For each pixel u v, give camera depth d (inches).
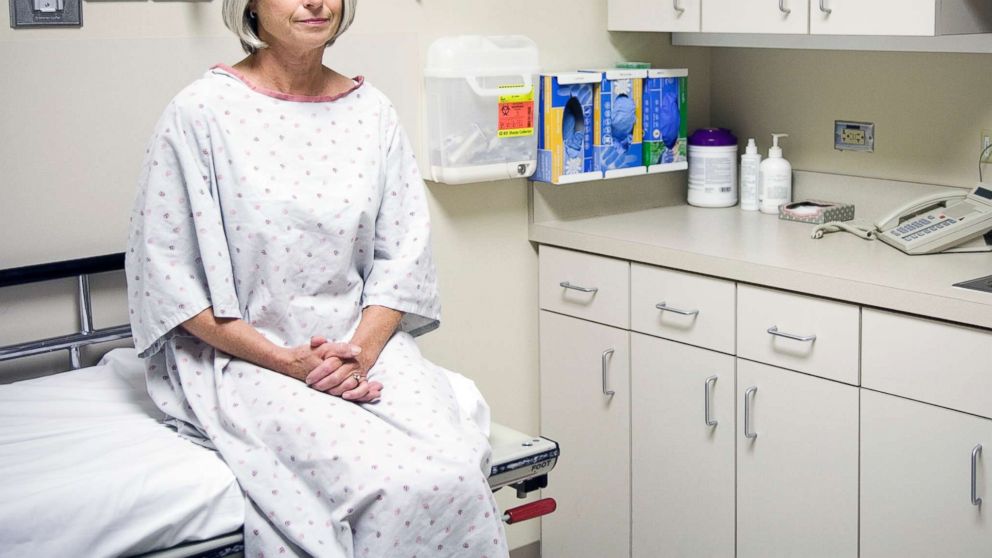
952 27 85.4
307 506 64.1
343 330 74.1
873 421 82.3
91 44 83.3
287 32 70.4
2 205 81.4
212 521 64.0
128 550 61.1
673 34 116.6
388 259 76.9
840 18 90.6
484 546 65.2
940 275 81.5
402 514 62.5
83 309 84.4
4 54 80.0
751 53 115.6
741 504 93.4
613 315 102.4
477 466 65.5
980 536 76.9
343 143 73.7
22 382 78.3
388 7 97.7
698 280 93.5
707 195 114.3
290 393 67.9
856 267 85.1
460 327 107.9
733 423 92.9
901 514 81.6
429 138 100.7
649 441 101.0
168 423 72.0
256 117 71.2
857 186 106.2
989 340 74.1
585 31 110.7
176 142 68.9
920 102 100.2
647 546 103.3
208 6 87.9
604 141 106.6
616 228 105.0
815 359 85.4
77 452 66.2
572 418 109.1
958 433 76.9
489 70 99.3
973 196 91.2
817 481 87.1
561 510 112.3
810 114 110.4
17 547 58.5
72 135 83.5
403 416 68.0
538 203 109.0
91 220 85.2
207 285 71.3
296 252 71.2
